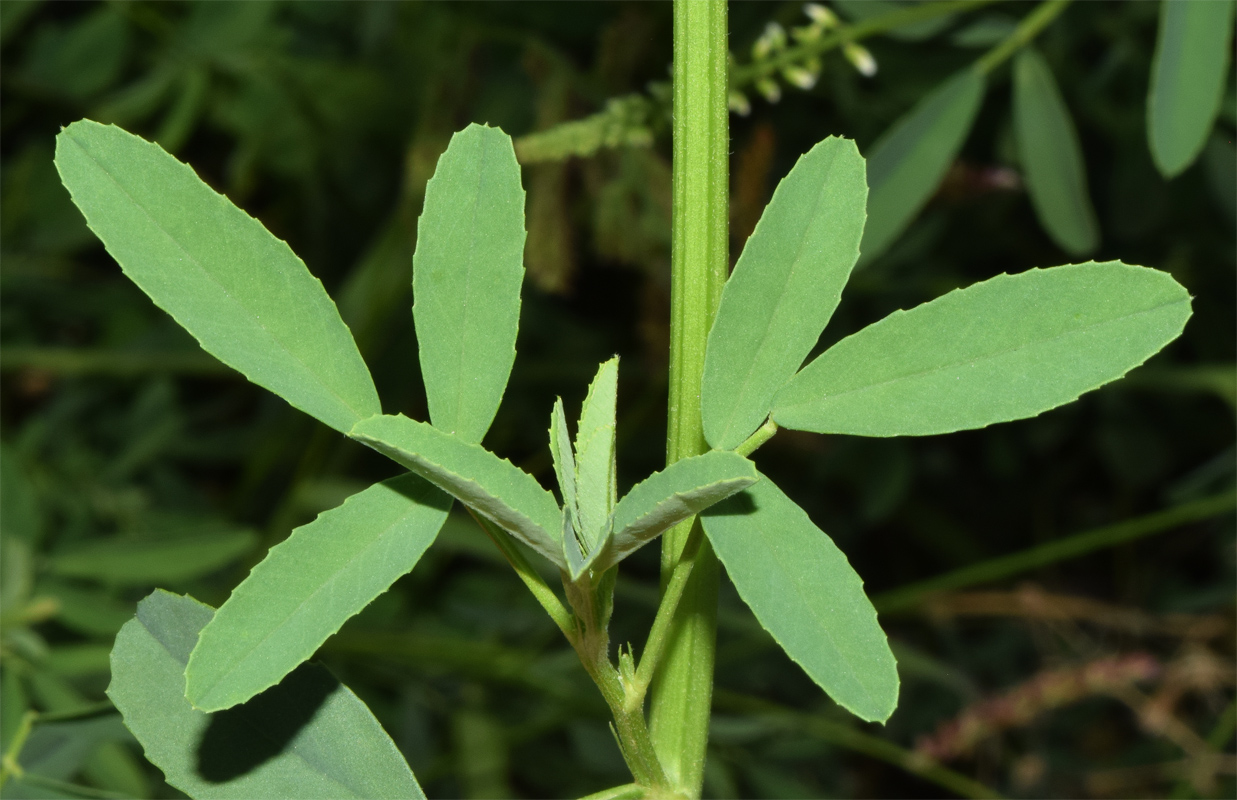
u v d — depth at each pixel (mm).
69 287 590
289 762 204
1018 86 311
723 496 188
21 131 564
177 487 564
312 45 544
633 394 581
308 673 206
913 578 619
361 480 574
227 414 630
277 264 199
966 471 618
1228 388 492
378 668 491
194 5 528
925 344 199
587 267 583
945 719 562
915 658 471
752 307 201
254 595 193
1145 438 563
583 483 198
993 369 197
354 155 567
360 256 614
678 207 215
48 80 532
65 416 556
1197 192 454
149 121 592
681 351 214
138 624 205
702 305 214
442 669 472
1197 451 564
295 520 516
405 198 432
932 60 434
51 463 529
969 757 537
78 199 194
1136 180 455
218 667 192
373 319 505
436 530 198
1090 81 455
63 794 233
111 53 538
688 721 215
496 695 511
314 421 562
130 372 563
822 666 194
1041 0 349
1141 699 511
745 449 200
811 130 475
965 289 198
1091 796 541
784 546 197
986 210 517
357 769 204
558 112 392
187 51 530
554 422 198
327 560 195
